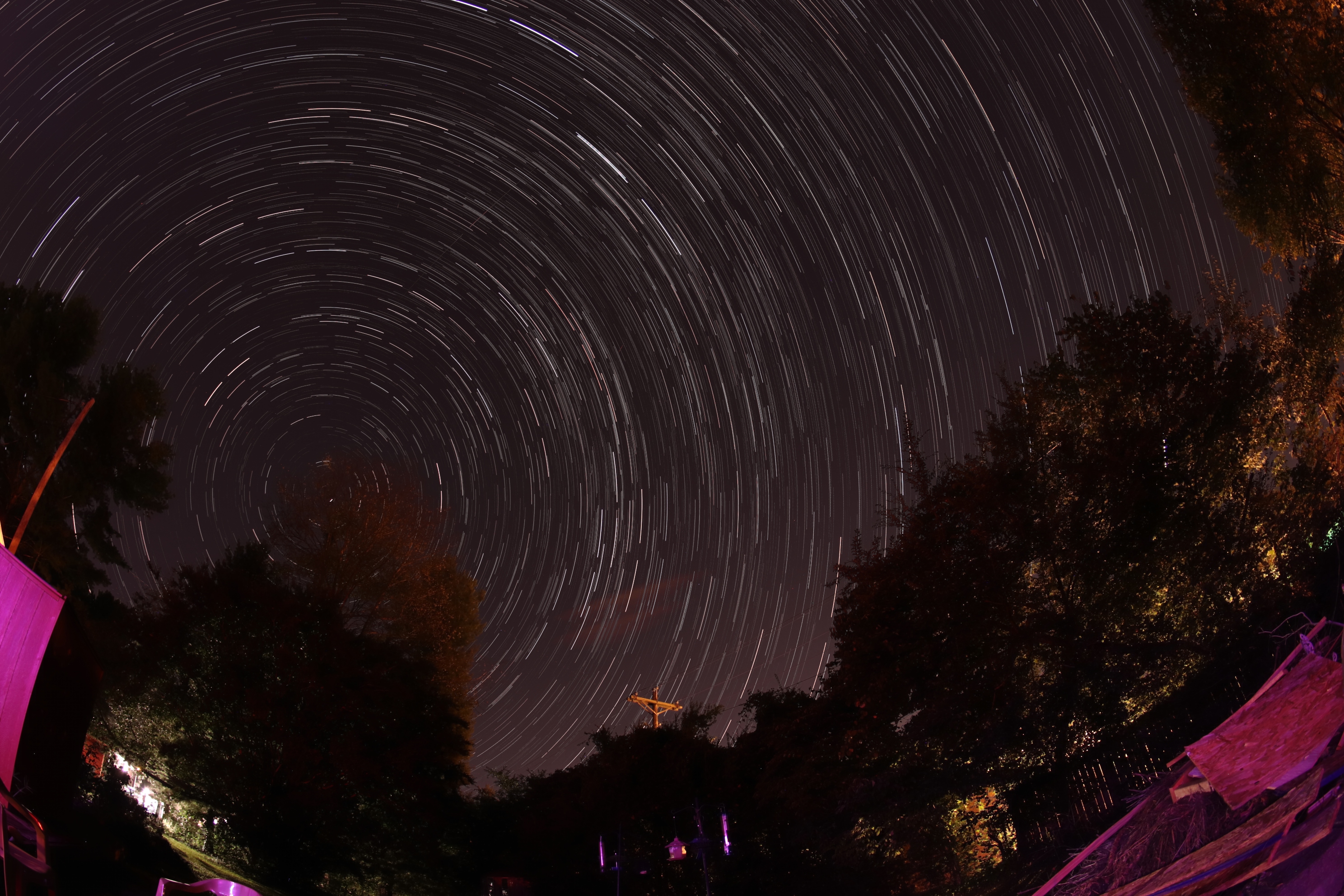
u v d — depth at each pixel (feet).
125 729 83.10
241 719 84.53
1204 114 56.65
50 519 65.10
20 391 66.90
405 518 122.93
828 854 73.51
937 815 58.34
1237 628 46.78
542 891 100.99
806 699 90.12
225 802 82.79
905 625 57.21
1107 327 56.90
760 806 77.71
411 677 97.91
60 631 23.35
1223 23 53.47
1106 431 54.49
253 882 72.49
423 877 99.86
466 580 142.61
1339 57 50.37
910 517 60.03
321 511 120.57
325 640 92.12
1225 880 14.97
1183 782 19.71
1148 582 52.21
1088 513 53.88
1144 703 50.75
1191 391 55.06
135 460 68.95
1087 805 46.52
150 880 41.65
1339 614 33.30
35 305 70.08
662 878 97.30
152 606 92.32
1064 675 52.65
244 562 101.30
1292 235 55.31
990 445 58.13
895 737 59.06
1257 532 52.21
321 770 87.66
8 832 15.71
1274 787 16.49
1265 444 55.26
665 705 120.06
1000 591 52.80
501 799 118.73
